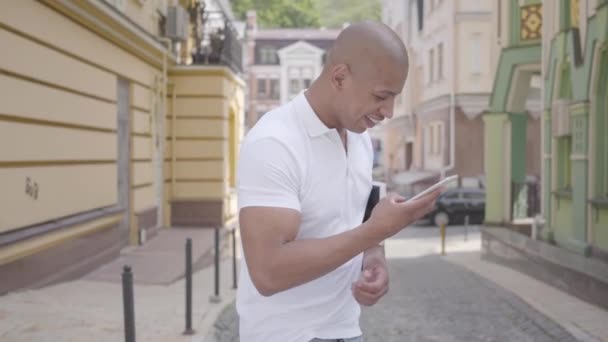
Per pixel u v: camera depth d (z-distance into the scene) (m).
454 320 7.81
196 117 18.08
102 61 10.85
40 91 8.27
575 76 11.10
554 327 7.13
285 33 62.94
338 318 1.98
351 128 1.84
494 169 17.94
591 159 10.47
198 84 18.03
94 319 6.35
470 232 24.77
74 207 9.54
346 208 1.93
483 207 27.80
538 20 16.47
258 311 1.95
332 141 1.86
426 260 15.47
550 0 12.76
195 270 11.72
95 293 8.14
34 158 8.09
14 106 7.53
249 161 1.75
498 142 17.88
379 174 47.91
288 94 62.19
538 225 13.38
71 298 7.46
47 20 8.45
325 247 1.67
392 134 48.50
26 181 7.88
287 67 62.09
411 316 8.05
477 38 33.19
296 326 1.92
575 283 9.05
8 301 6.81
